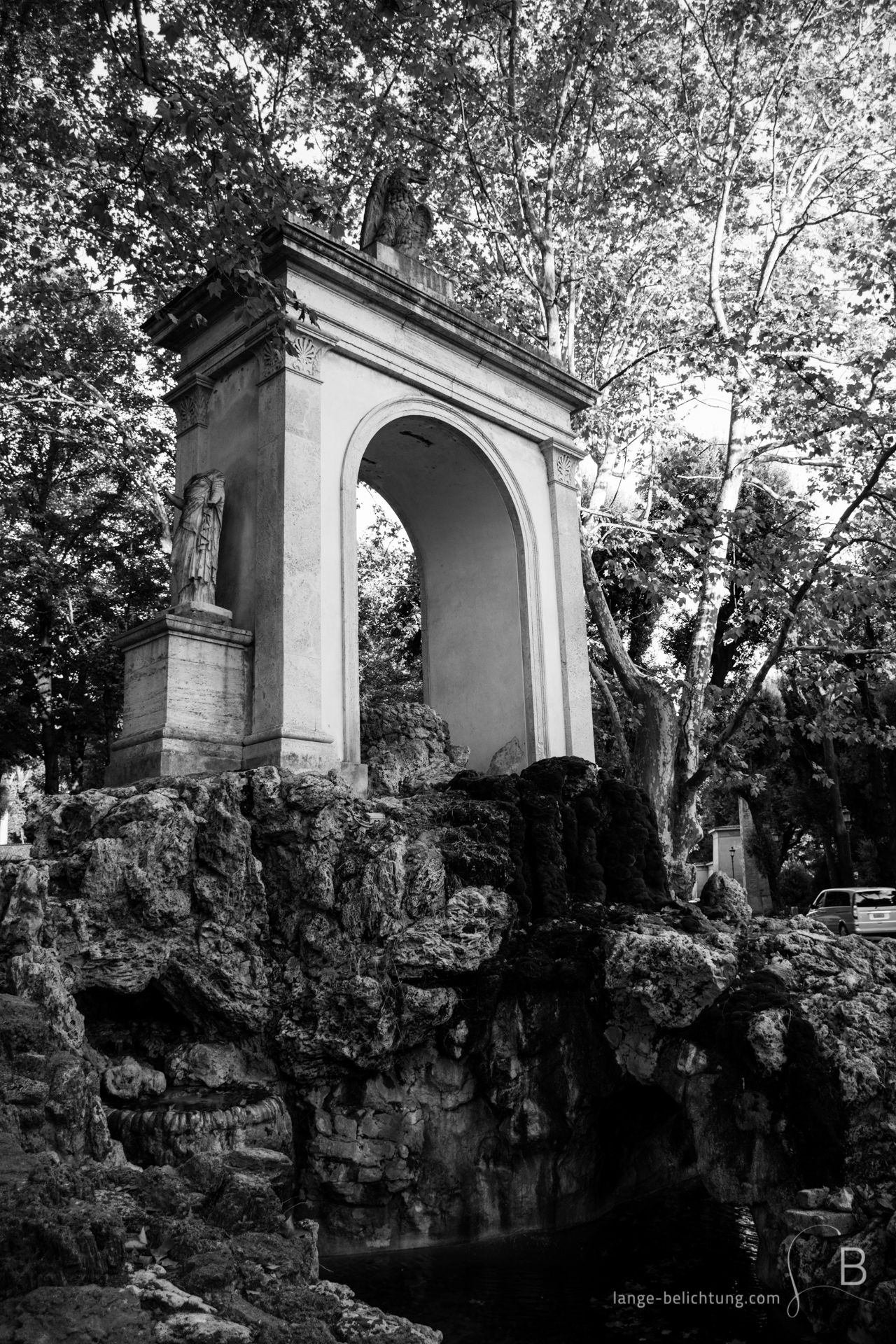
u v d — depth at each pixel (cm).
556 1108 1082
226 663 1333
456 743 1770
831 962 1067
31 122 1739
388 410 1530
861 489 1894
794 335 2089
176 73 1164
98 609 3041
